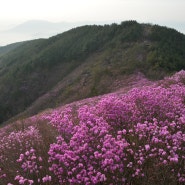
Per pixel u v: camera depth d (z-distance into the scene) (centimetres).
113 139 724
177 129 839
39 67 10938
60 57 11231
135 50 8281
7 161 895
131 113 983
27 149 930
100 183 655
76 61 10731
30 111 8381
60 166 730
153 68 6675
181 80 1781
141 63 7050
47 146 875
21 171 762
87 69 8656
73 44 11819
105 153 708
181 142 733
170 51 7912
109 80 6550
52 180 697
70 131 912
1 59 18638
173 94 1220
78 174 655
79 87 7488
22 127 1606
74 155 726
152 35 9125
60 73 10538
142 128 787
